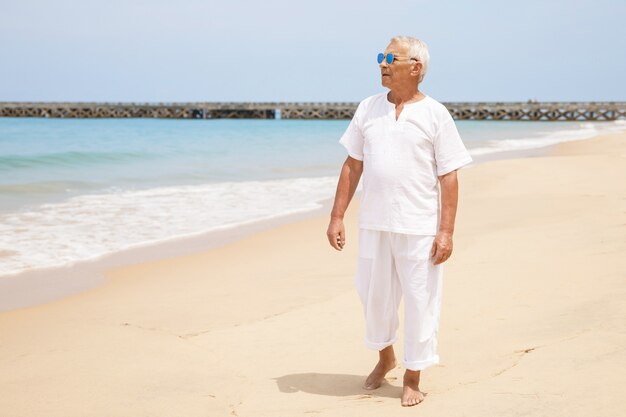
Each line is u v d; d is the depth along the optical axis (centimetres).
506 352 405
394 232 341
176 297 622
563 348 395
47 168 1941
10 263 779
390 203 340
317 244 891
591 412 309
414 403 346
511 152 2655
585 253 645
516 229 820
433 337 348
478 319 477
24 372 414
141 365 424
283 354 441
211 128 5428
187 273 739
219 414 347
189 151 2686
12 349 464
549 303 496
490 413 320
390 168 338
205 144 3191
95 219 1080
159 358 438
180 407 357
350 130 362
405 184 338
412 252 340
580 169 1586
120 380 397
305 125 6419
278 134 4391
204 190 1473
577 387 336
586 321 442
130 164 2127
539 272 589
